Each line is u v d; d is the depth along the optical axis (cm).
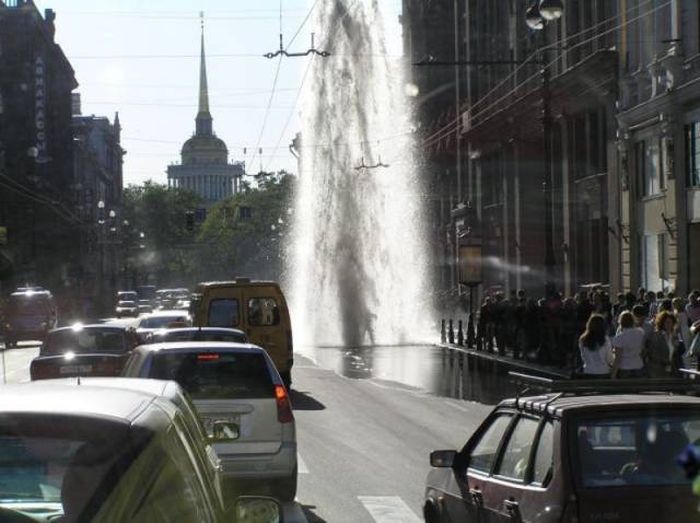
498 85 9256
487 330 6531
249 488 1942
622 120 6412
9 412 620
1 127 15138
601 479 1017
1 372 5566
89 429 617
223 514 771
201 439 874
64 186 17488
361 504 1970
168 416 704
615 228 6631
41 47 15575
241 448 1919
